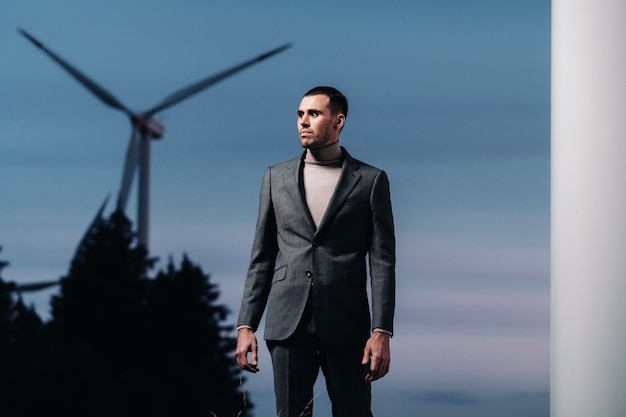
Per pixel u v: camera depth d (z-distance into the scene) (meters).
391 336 4.34
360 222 4.39
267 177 4.52
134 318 70.50
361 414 4.37
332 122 4.44
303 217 4.37
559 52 3.69
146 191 49.78
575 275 3.55
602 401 3.51
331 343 4.30
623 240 3.50
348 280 4.34
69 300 69.31
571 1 3.65
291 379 4.32
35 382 56.41
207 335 70.81
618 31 3.57
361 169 4.45
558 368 3.62
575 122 3.59
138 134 48.69
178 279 71.56
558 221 3.64
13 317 60.12
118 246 71.38
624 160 3.52
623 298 3.50
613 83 3.56
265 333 4.37
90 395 56.50
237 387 70.06
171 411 68.38
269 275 4.50
